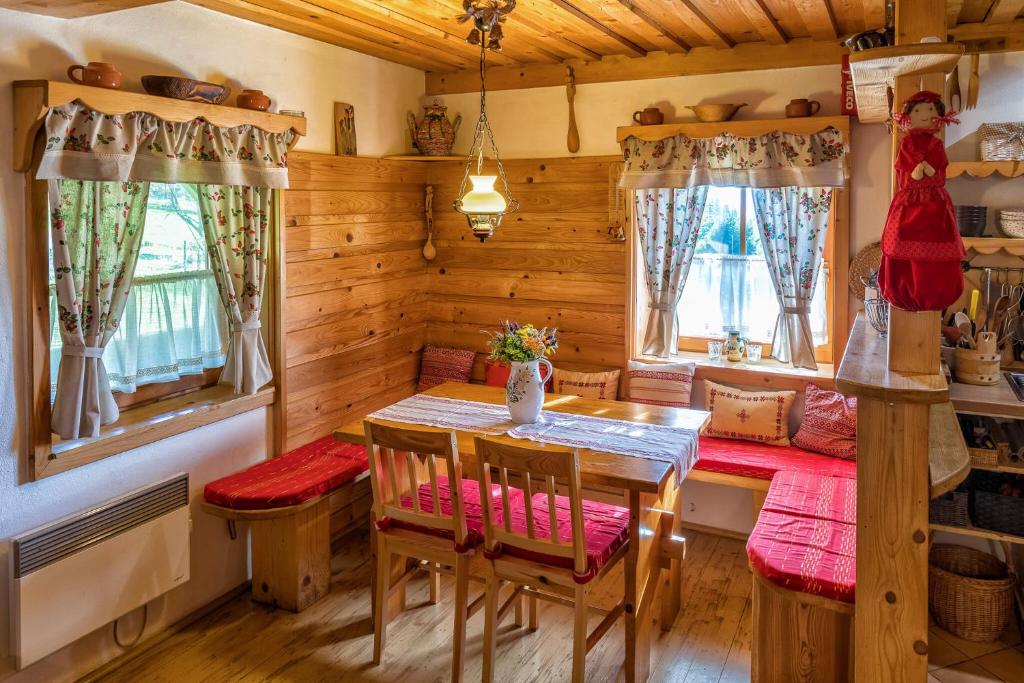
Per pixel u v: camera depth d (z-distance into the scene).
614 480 2.67
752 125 3.88
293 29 3.69
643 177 4.15
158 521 3.06
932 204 1.99
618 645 3.19
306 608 3.48
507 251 4.74
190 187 3.39
